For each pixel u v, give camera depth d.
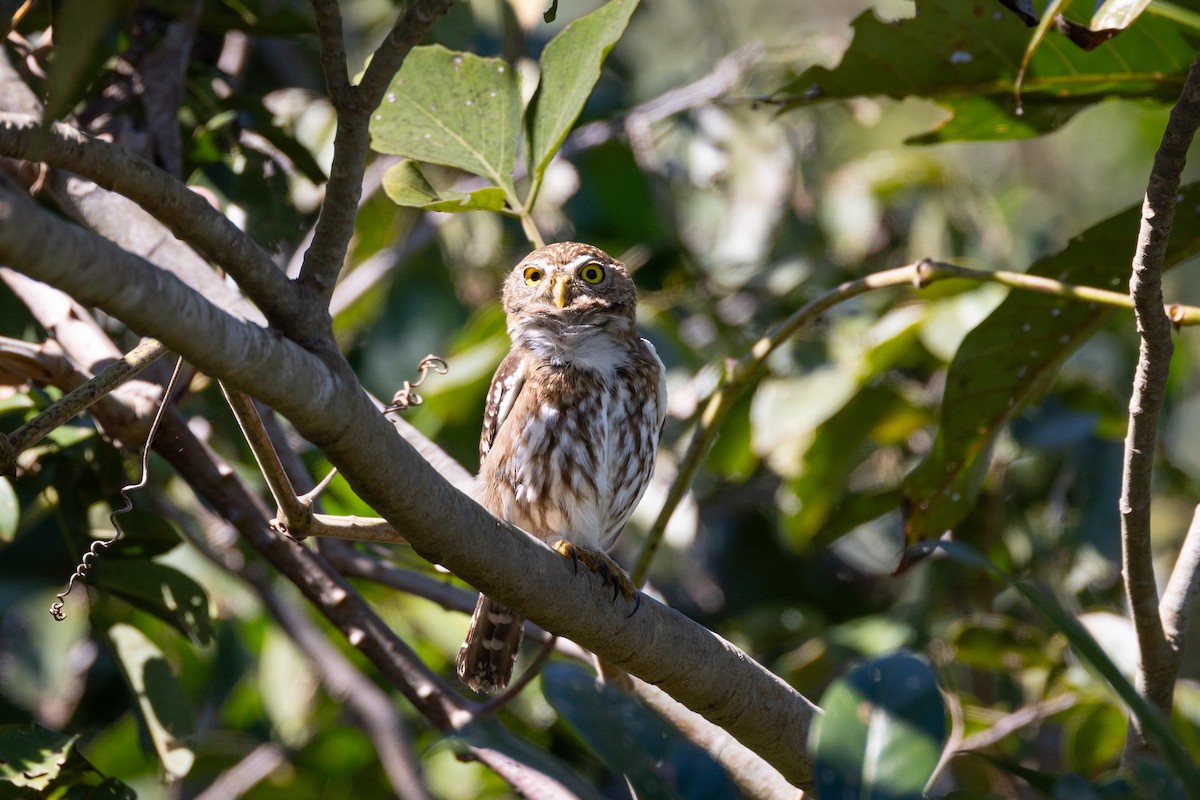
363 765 12.96
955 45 8.04
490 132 7.45
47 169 8.59
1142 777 5.23
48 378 8.20
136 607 8.92
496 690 9.44
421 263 13.94
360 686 11.91
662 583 13.58
